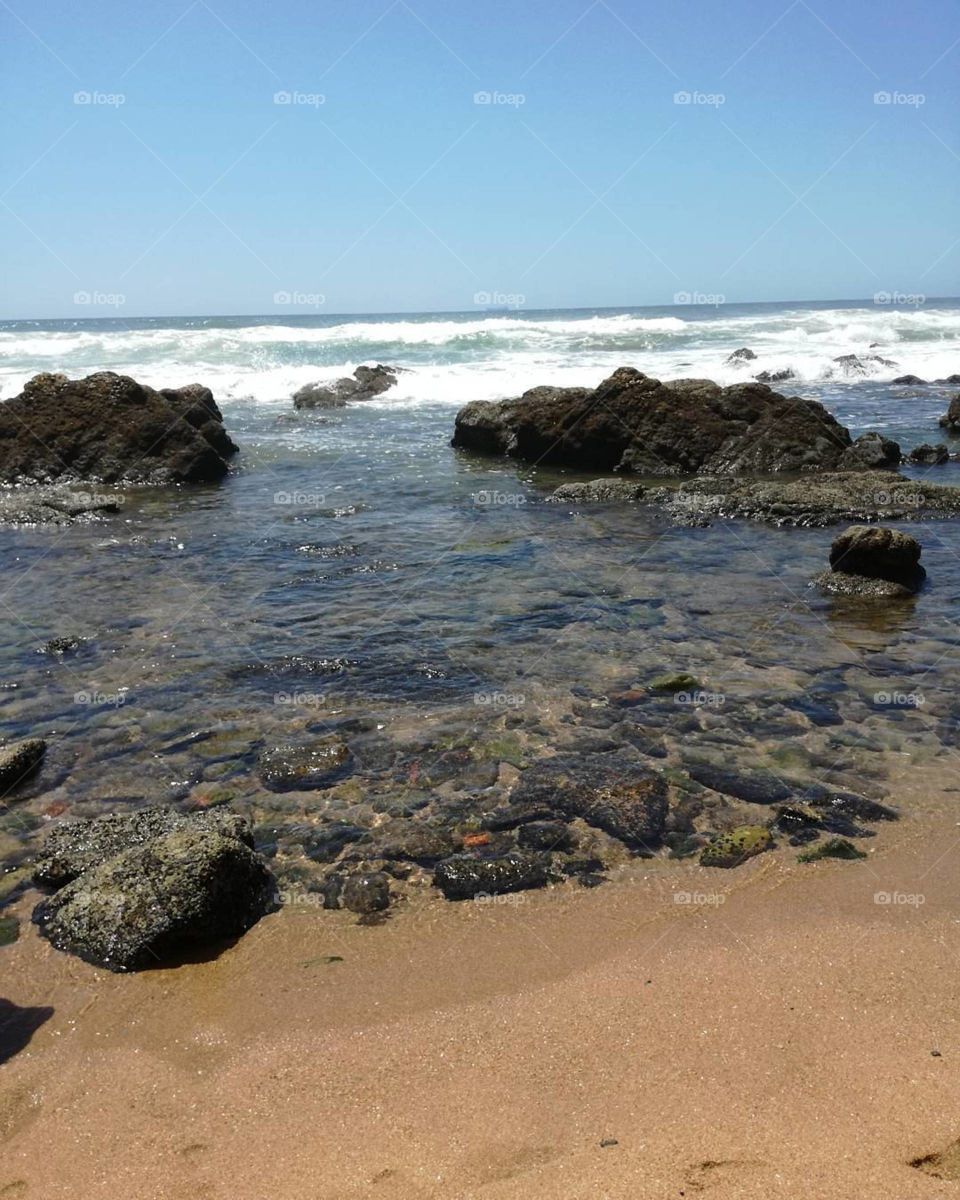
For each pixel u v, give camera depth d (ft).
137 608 34.68
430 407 90.27
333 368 108.68
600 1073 13.19
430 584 37.04
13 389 90.43
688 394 62.90
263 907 17.60
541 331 157.79
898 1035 13.67
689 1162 11.46
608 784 21.47
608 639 30.68
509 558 40.63
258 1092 13.17
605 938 16.42
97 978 15.79
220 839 17.71
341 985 15.46
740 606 33.86
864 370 106.73
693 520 46.85
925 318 185.78
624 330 162.30
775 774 21.80
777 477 58.85
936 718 24.50
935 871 18.02
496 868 18.48
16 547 44.01
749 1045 13.61
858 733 23.75
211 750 23.56
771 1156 11.49
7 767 22.18
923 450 61.82
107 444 60.64
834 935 16.22
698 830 19.66
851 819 19.90
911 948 15.79
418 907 17.49
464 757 22.90
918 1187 10.94
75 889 17.53
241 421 83.92
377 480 59.26
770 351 128.06
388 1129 12.35
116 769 22.76
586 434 62.75
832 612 33.09
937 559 39.45
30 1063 13.91
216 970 15.94
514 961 15.90
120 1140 12.42
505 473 61.36
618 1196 11.02
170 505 53.26
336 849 19.33
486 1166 11.63
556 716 25.03
